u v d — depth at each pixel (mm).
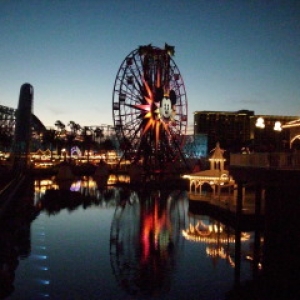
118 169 135500
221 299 22672
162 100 96500
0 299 22734
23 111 120188
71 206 59594
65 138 168750
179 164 119312
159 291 24047
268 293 22906
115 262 30016
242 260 30203
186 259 30641
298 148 31719
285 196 23922
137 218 49656
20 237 38438
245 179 30453
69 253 32750
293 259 22781
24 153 115562
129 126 96562
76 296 23266
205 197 54094
